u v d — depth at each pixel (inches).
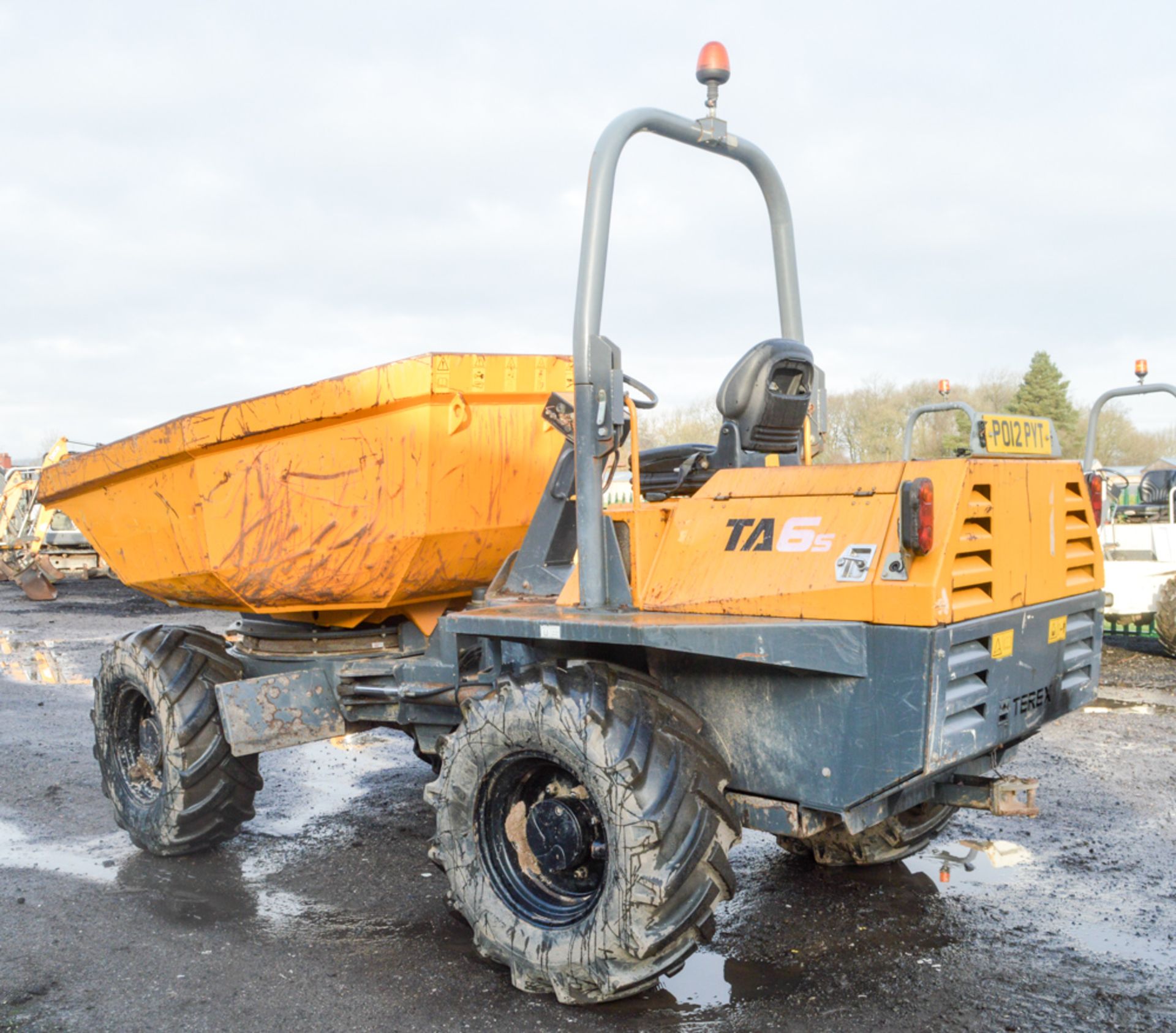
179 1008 126.8
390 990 130.8
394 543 160.1
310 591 169.2
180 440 168.4
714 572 125.2
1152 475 445.1
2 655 436.8
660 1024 120.6
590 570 132.2
